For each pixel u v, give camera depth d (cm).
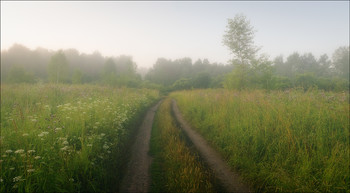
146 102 1830
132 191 383
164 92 5303
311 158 398
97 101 1024
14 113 702
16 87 1564
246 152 522
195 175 403
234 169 482
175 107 1773
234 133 648
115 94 1543
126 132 738
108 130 651
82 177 376
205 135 780
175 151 545
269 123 616
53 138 469
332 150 407
